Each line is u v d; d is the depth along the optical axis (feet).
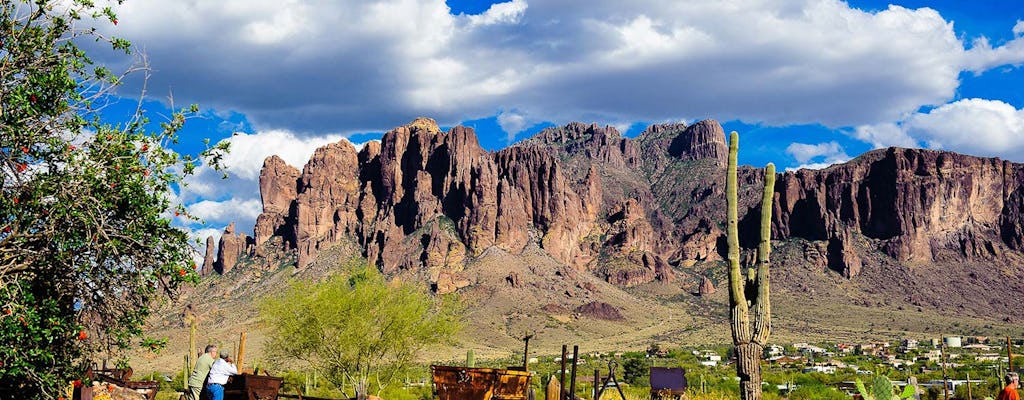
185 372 128.88
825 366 445.78
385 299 137.08
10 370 45.57
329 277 141.18
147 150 49.90
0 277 45.68
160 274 49.70
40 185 46.80
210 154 51.47
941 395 196.03
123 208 49.47
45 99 49.44
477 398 71.97
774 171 62.80
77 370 49.70
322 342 135.03
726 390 187.01
